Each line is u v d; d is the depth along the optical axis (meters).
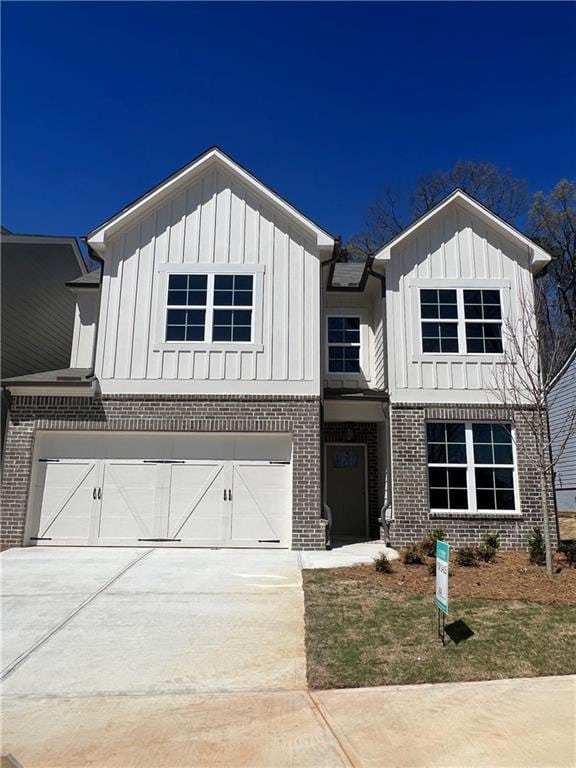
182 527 11.59
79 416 11.89
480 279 12.91
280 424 11.89
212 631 6.46
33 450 11.81
